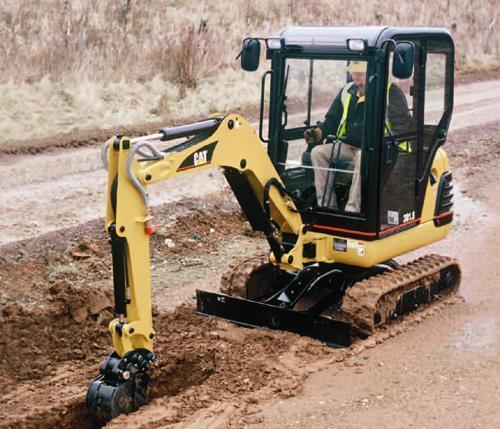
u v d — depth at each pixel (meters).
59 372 7.73
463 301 9.30
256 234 11.84
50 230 11.23
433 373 7.45
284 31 8.38
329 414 6.71
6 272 9.83
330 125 8.30
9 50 18.61
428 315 8.84
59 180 13.73
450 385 7.20
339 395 7.06
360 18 27.22
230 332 8.37
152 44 20.69
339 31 8.04
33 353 7.92
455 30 28.45
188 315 8.75
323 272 8.76
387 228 8.38
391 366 7.62
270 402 6.96
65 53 18.91
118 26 21.70
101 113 17.50
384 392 7.09
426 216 9.00
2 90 17.25
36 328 8.25
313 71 8.26
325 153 8.30
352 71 8.09
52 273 9.94
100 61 19.50
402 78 7.51
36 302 9.15
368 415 6.68
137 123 17.38
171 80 19.80
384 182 8.15
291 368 7.57
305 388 7.22
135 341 6.78
